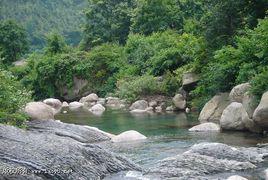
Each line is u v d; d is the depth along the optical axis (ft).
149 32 133.90
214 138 47.03
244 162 33.76
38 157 28.45
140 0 137.28
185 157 33.76
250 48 57.41
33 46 241.76
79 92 123.65
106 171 31.86
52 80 127.85
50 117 52.85
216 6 71.72
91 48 155.12
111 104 100.63
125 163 33.68
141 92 92.48
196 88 74.28
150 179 30.25
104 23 159.53
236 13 71.72
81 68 123.44
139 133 49.39
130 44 123.85
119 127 59.41
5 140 30.14
